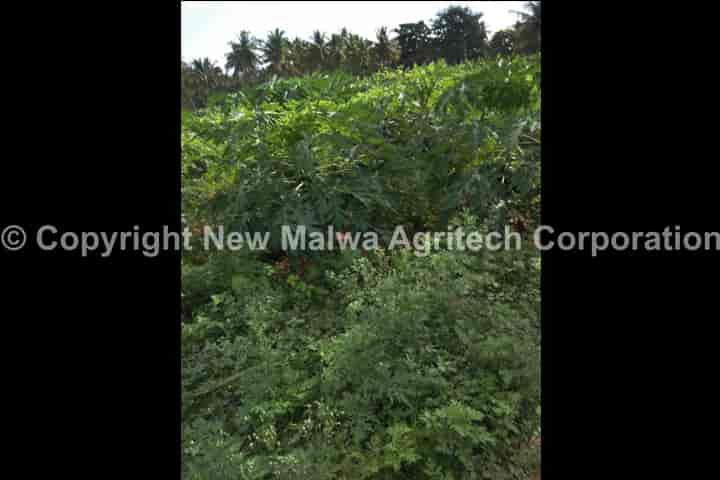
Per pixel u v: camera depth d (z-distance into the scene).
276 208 4.19
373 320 3.05
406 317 3.05
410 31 47.31
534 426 2.67
